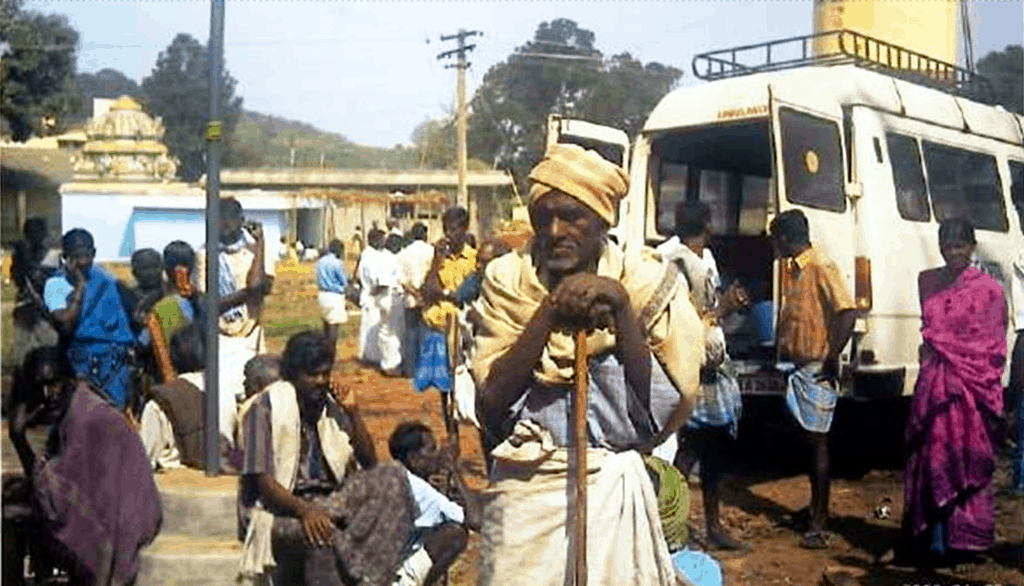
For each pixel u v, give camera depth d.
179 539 4.27
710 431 5.55
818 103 7.12
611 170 2.79
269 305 17.69
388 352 11.86
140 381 5.54
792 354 5.83
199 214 19.14
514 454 2.79
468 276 6.88
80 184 18.88
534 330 2.68
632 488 2.79
